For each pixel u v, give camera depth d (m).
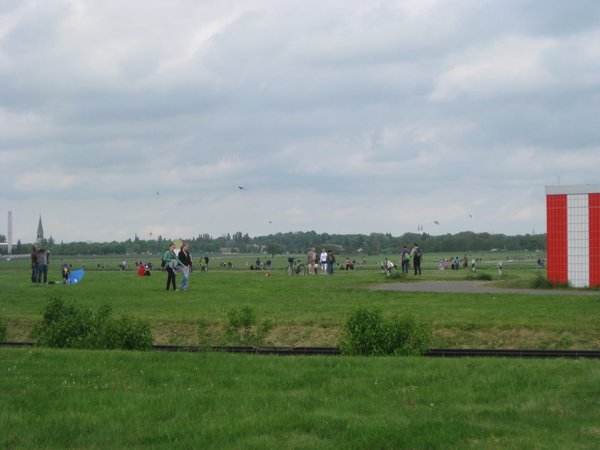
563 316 25.42
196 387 14.02
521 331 23.66
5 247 197.50
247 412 12.02
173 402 12.73
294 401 12.77
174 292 37.12
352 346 19.23
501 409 12.01
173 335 25.42
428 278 47.03
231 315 23.06
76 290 38.62
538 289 37.66
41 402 12.80
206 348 20.39
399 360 16.84
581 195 38.50
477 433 10.62
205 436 10.68
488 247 165.88
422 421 11.25
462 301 30.94
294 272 57.94
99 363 16.59
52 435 10.80
